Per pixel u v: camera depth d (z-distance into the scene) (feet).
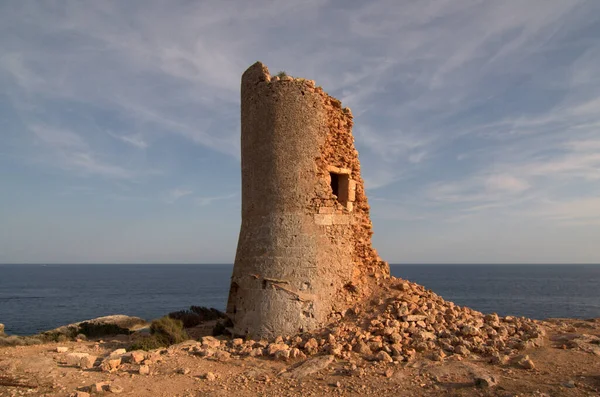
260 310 38.63
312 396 25.20
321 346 33.45
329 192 42.68
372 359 30.68
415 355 31.07
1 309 178.91
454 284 352.08
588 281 405.39
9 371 29.89
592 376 26.25
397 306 37.52
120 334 51.11
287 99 42.14
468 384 25.72
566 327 39.37
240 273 41.88
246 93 44.47
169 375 29.07
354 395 25.13
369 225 46.34
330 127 44.47
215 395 25.50
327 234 41.73
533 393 23.85
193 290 306.96
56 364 31.81
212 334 44.27
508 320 39.45
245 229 42.78
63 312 167.63
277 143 41.60
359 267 44.62
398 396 24.73
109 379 28.27
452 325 35.55
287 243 39.83
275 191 41.06
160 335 41.32
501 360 29.12
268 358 32.55
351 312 39.81
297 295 38.42
